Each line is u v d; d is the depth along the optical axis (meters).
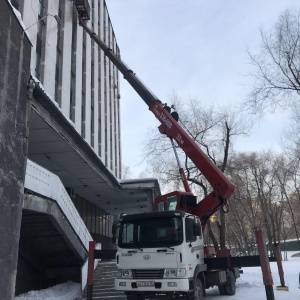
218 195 11.55
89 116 24.42
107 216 37.09
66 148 17.14
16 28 9.45
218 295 13.01
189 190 12.55
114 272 15.43
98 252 11.66
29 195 10.65
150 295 9.98
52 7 18.00
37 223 12.77
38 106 12.84
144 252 9.77
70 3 21.31
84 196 28.52
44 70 16.33
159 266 9.49
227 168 24.67
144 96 15.04
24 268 14.93
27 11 14.51
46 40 16.80
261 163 42.50
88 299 11.18
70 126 15.38
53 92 17.31
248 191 41.94
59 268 16.31
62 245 14.77
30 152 17.56
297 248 68.62
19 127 9.38
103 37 32.62
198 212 11.95
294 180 40.59
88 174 22.06
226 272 12.69
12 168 8.76
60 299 13.14
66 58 19.81
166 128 13.50
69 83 20.02
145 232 10.03
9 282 8.22
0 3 8.48
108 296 13.23
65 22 20.09
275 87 18.55
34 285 15.73
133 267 9.80
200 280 10.77
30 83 10.24
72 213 14.54
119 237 10.35
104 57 32.16
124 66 16.91
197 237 10.83
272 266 29.16
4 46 8.65
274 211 44.81
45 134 15.17
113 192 27.47
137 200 31.16
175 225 9.84
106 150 31.11
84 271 14.24
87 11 22.97
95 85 27.52
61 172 21.41
